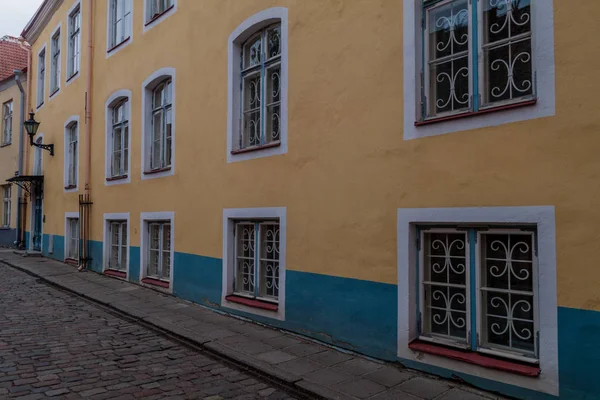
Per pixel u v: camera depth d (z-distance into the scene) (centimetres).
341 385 473
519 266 446
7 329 706
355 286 567
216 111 819
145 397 460
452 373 473
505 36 462
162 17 988
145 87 1039
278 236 706
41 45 1781
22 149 1905
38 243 1759
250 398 462
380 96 546
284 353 574
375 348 543
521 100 436
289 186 662
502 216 439
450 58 498
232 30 786
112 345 635
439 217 484
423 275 512
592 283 387
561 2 410
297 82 654
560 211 405
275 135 720
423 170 500
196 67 876
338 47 598
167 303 866
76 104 1409
